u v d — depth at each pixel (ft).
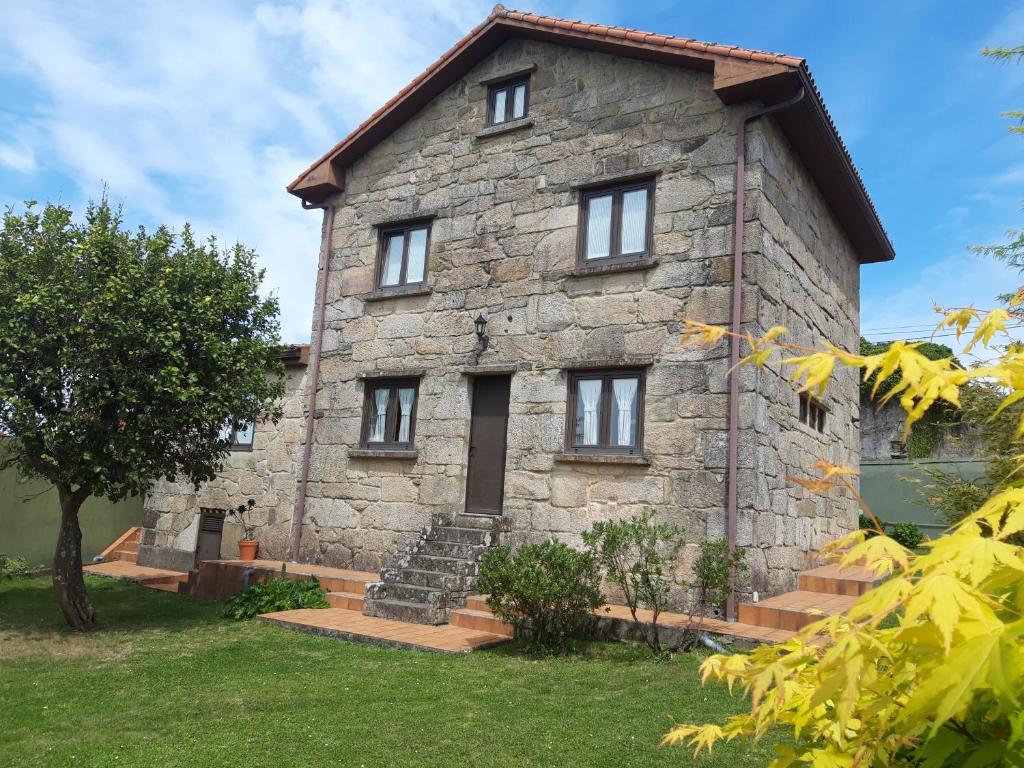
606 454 28.04
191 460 28.14
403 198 35.96
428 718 16.56
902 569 4.32
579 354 29.30
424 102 35.96
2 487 39.78
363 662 21.86
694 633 22.59
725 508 25.12
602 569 27.25
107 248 25.31
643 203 29.25
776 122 28.71
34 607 31.32
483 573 23.80
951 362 4.52
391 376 34.42
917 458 44.14
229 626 27.61
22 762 14.19
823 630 4.66
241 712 17.22
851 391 39.68
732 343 25.91
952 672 3.39
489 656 22.53
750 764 13.88
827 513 34.32
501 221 32.50
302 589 30.63
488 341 31.83
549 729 15.80
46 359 24.02
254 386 28.12
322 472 35.99
